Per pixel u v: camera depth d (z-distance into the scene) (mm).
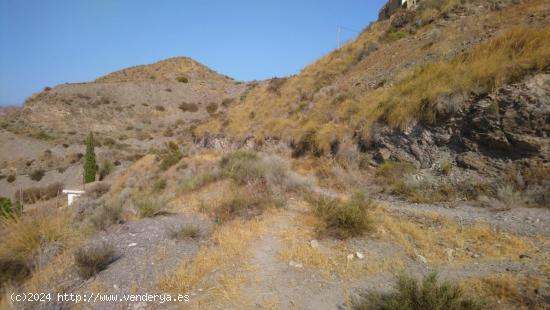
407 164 9812
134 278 4324
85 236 6133
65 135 49812
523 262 4273
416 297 3273
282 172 10641
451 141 9039
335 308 3551
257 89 31594
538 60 8000
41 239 5289
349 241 5520
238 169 11359
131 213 8234
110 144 48156
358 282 4113
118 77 82562
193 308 3586
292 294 3889
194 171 16531
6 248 4949
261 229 6281
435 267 4355
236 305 3646
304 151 14852
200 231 6344
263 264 4770
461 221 6102
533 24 10617
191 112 63562
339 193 9352
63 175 37688
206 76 87625
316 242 5438
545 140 6965
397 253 4918
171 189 14031
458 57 11258
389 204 7871
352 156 11680
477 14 15961
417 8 22484
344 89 17578
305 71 26078
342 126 13320
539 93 7426
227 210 7574
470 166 8188
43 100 58688
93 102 60562
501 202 6746
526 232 5289
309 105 18672
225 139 23656
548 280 3713
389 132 10883
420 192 8297
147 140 50844
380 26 24594
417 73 12406
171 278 4293
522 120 7395
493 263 4340
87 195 22469
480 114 8312
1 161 40625
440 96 9500
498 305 3312
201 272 4453
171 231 6289
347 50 24375
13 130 48625
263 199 8234
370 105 12992
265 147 17922
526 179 6945
